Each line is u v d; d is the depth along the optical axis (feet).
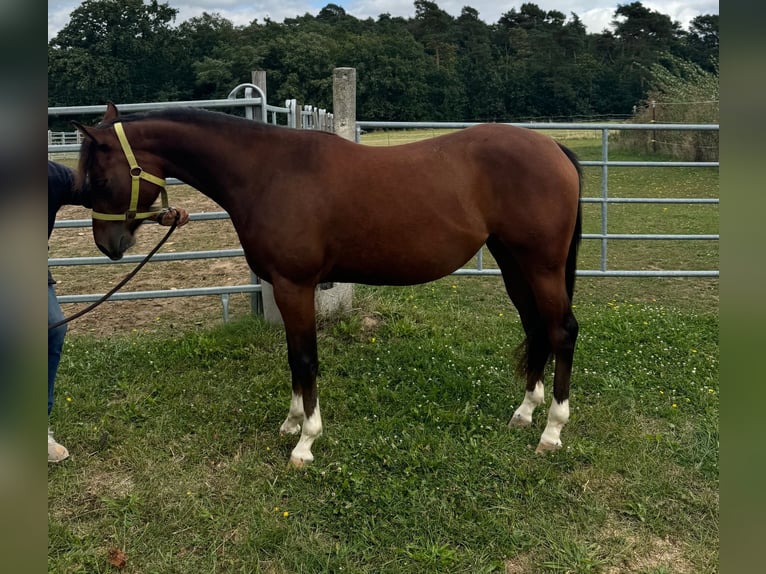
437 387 11.45
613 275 16.80
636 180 41.98
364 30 193.88
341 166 8.75
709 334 13.97
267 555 7.51
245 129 8.89
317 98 141.79
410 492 8.44
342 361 12.57
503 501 8.37
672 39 182.09
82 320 15.74
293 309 8.91
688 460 9.27
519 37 188.55
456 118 159.74
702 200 16.47
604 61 179.73
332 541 7.73
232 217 9.10
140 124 8.65
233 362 12.69
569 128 16.10
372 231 8.75
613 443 9.78
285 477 8.93
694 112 51.67
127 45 148.15
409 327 13.99
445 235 8.93
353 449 9.55
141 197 8.70
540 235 9.00
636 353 12.91
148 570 7.27
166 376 12.11
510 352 13.09
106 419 10.36
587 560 7.28
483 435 10.02
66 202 8.89
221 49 151.33
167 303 17.19
